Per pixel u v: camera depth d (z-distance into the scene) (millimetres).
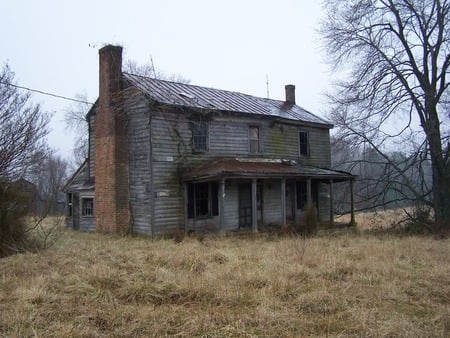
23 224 13242
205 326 6203
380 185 26188
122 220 19828
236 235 19000
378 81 21422
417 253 12617
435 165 21188
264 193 23953
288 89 30484
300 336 5992
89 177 23531
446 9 20469
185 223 19797
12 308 6961
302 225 20953
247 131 23016
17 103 16109
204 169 19859
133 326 6238
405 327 6102
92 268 9586
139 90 19594
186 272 9578
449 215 20594
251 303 7418
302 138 26453
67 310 6934
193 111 20359
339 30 22844
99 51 21047
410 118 21219
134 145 20016
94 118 23250
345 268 9977
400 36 21500
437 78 21125
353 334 5977
